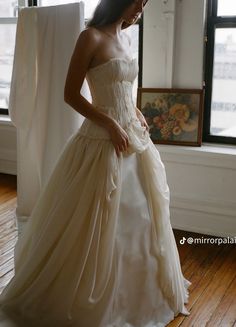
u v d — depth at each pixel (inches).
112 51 85.1
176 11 130.2
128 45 91.9
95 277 83.0
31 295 87.5
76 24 118.6
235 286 107.1
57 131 128.5
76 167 88.3
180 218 137.9
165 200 91.1
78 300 83.5
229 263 118.6
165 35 132.0
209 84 135.0
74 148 89.9
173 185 137.3
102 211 83.5
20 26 127.9
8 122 180.5
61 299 84.6
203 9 127.3
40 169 134.3
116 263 83.7
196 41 130.2
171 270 90.4
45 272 86.0
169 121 136.3
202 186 133.7
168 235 91.2
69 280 84.4
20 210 142.3
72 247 84.4
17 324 87.2
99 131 87.2
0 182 178.9
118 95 86.9
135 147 87.1
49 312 85.9
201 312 96.3
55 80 125.6
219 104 135.9
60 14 121.0
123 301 85.5
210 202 133.3
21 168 139.1
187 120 134.8
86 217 84.4
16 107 133.7
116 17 85.7
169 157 135.6
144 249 86.7
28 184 139.5
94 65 85.6
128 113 88.7
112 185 83.4
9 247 124.1
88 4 152.7
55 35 123.0
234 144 135.6
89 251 83.0
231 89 133.6
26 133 134.8
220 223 133.0
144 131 91.4
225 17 128.6
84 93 115.0
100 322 82.8
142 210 87.3
